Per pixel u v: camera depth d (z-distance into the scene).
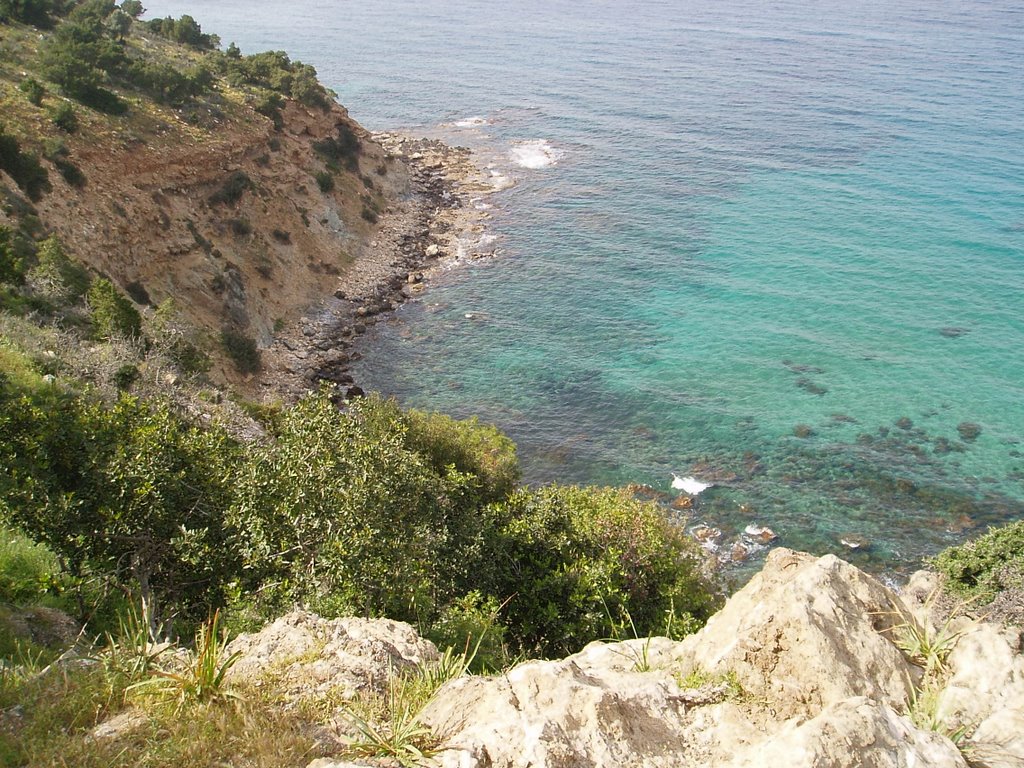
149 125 66.38
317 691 9.50
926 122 123.12
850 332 67.44
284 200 75.88
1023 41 187.12
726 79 155.75
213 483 18.34
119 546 16.59
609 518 26.02
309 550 17.02
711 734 8.13
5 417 18.70
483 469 34.50
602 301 74.00
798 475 50.09
